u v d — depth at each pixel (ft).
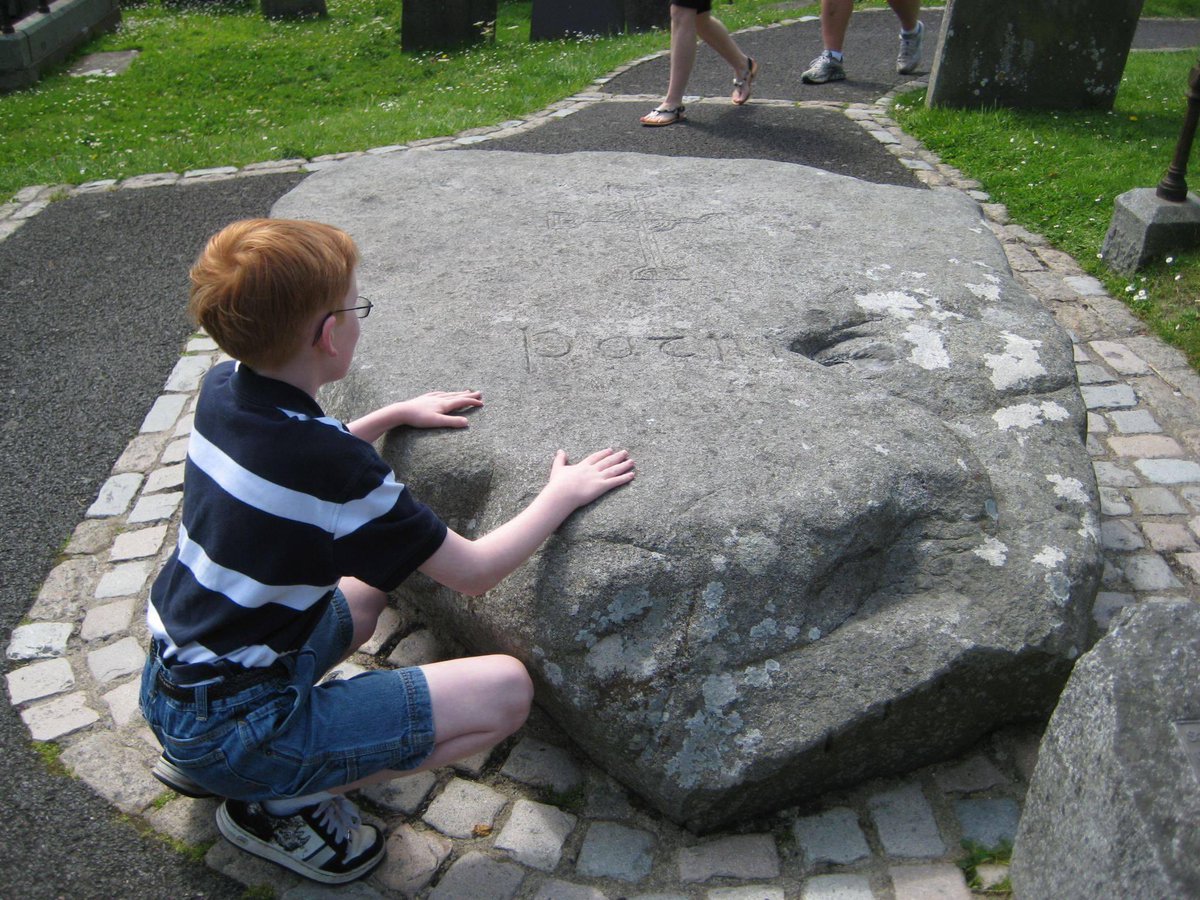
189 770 6.37
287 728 6.25
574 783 7.75
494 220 12.01
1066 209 17.80
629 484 7.47
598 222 11.93
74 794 7.69
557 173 13.46
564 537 7.25
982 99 22.84
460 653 8.77
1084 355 13.55
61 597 9.73
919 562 7.68
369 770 6.50
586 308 9.99
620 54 30.68
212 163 21.98
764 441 7.98
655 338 9.48
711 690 7.01
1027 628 7.35
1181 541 10.30
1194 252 15.14
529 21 40.19
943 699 7.28
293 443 6.09
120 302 15.72
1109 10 21.83
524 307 10.00
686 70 22.40
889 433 8.24
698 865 7.13
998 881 6.92
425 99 27.27
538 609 7.20
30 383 13.53
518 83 28.12
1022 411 9.12
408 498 6.45
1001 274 11.04
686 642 7.02
